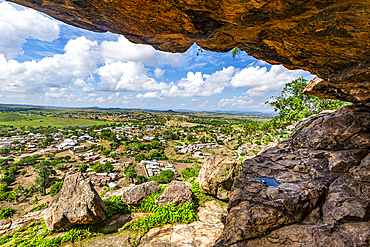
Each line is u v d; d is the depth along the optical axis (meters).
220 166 9.70
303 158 7.49
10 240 6.91
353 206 5.02
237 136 118.06
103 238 6.74
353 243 4.34
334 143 7.38
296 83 20.52
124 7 4.70
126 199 8.91
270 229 5.25
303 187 5.96
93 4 4.71
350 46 4.92
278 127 25.52
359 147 6.86
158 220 7.59
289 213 5.37
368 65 5.36
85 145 92.88
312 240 4.68
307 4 3.78
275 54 6.74
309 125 8.71
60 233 7.11
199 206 9.04
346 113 7.73
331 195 5.61
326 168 6.65
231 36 5.95
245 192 6.45
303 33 4.89
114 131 134.25
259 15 4.34
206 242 6.39
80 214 7.01
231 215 5.87
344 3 3.65
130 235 6.86
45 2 4.68
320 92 9.18
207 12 4.57
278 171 7.22
